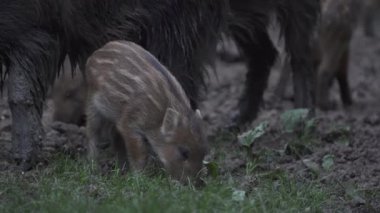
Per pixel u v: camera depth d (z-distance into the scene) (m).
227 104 17.27
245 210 9.06
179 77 12.03
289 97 17.80
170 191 9.38
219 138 13.33
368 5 23.14
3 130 12.99
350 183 10.79
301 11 14.12
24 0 10.80
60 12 11.07
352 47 22.73
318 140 13.20
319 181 10.87
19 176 10.31
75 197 9.27
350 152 12.33
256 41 14.25
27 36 10.97
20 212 8.91
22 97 10.94
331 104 17.58
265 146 12.84
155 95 10.20
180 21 11.92
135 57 10.45
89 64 10.81
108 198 9.32
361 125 14.84
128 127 10.33
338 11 16.45
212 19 12.24
